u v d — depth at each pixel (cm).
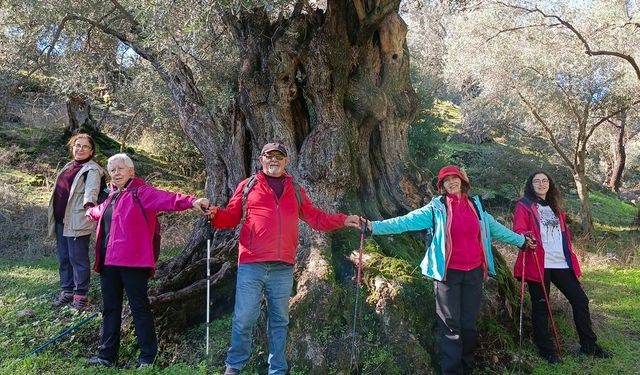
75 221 585
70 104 1573
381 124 627
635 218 1802
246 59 604
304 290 481
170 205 446
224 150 650
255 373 446
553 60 1415
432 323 484
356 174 589
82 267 586
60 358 473
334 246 534
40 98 1647
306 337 459
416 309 484
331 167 562
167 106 1307
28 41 809
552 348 502
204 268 562
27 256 892
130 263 448
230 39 733
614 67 1433
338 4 584
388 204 613
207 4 521
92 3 760
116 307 460
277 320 415
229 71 795
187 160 1614
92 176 580
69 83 942
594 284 838
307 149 573
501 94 1588
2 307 595
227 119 688
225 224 429
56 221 610
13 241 973
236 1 524
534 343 537
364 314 477
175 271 622
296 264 515
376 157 630
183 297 519
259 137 604
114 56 1011
